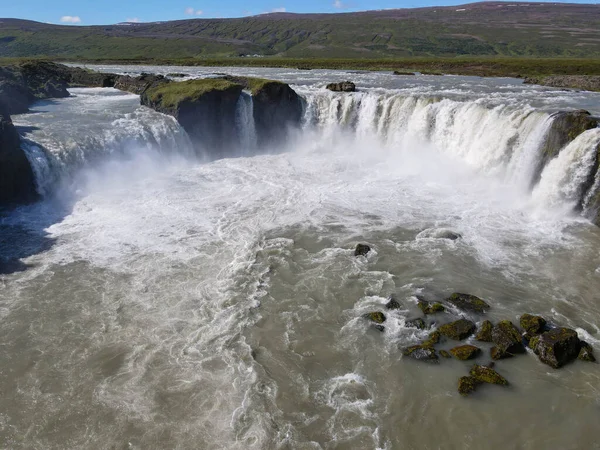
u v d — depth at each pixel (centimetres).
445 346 1681
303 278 2127
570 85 5653
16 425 1377
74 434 1351
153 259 2283
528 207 2866
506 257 2289
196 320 1839
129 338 1736
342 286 2061
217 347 1695
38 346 1688
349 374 1571
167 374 1570
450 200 3020
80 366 1598
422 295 1988
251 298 1977
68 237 2492
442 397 1472
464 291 2016
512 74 7444
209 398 1476
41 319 1831
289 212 2855
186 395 1487
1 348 1673
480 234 2531
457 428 1367
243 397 1481
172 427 1375
